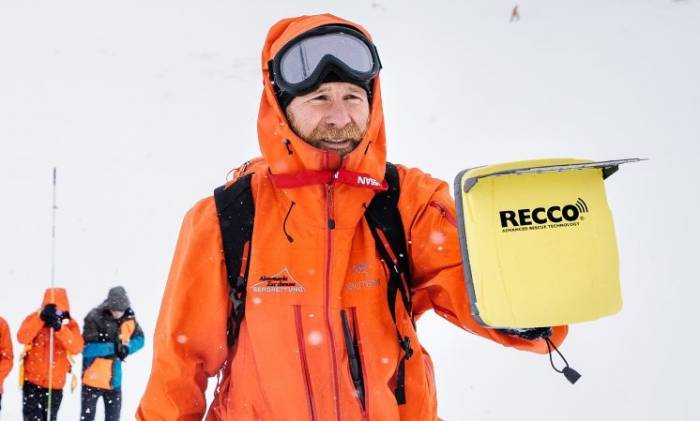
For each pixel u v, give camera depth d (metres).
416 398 1.92
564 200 1.68
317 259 1.86
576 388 4.92
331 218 1.87
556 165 1.62
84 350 6.24
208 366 2.04
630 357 5.24
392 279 1.91
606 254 1.68
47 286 8.67
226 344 1.99
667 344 5.35
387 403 1.86
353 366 1.84
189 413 2.02
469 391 5.04
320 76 1.85
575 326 5.79
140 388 6.66
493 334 1.84
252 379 1.91
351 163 1.88
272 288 1.86
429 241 1.93
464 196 1.70
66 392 6.97
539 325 1.65
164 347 1.96
